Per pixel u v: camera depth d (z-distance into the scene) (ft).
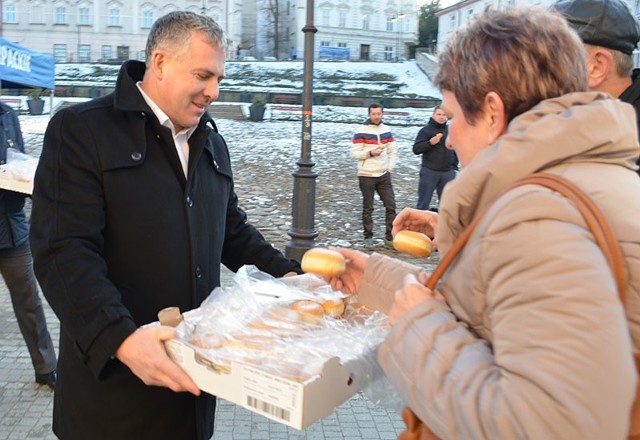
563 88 3.37
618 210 3.05
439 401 3.13
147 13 192.65
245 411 10.77
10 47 26.16
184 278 5.74
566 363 2.66
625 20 5.71
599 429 2.63
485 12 3.69
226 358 3.92
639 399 3.02
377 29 218.18
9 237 10.23
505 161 3.18
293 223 21.68
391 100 120.37
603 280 2.77
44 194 5.21
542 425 2.66
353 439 10.03
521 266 2.90
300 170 21.31
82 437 5.66
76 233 5.09
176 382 4.25
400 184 40.16
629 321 3.01
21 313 10.89
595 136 3.11
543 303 2.78
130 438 5.63
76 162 5.20
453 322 3.35
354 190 37.40
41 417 10.28
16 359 12.51
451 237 3.57
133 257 5.48
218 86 5.68
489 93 3.44
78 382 5.62
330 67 160.45
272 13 211.41
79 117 5.32
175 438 5.76
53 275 4.95
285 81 145.28
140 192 5.42
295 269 6.61
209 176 6.16
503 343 2.91
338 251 5.80
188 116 5.61
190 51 5.35
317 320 4.64
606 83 5.83
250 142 63.05
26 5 185.16
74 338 4.81
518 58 3.35
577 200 2.99
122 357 4.57
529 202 2.99
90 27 189.57
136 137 5.45
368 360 4.16
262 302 4.81
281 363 3.81
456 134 3.74
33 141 56.39
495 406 2.84
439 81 3.81
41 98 95.35
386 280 5.26
